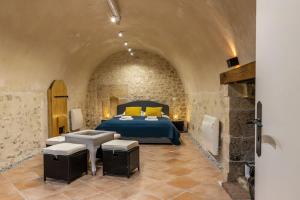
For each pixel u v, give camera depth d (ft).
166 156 15.69
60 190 10.00
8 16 10.61
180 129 25.21
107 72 27.76
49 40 14.92
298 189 2.74
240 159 10.18
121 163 11.57
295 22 2.83
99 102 27.81
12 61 13.07
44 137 17.58
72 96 23.56
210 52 13.38
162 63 27.25
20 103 14.69
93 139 12.07
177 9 12.04
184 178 11.44
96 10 13.76
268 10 3.62
